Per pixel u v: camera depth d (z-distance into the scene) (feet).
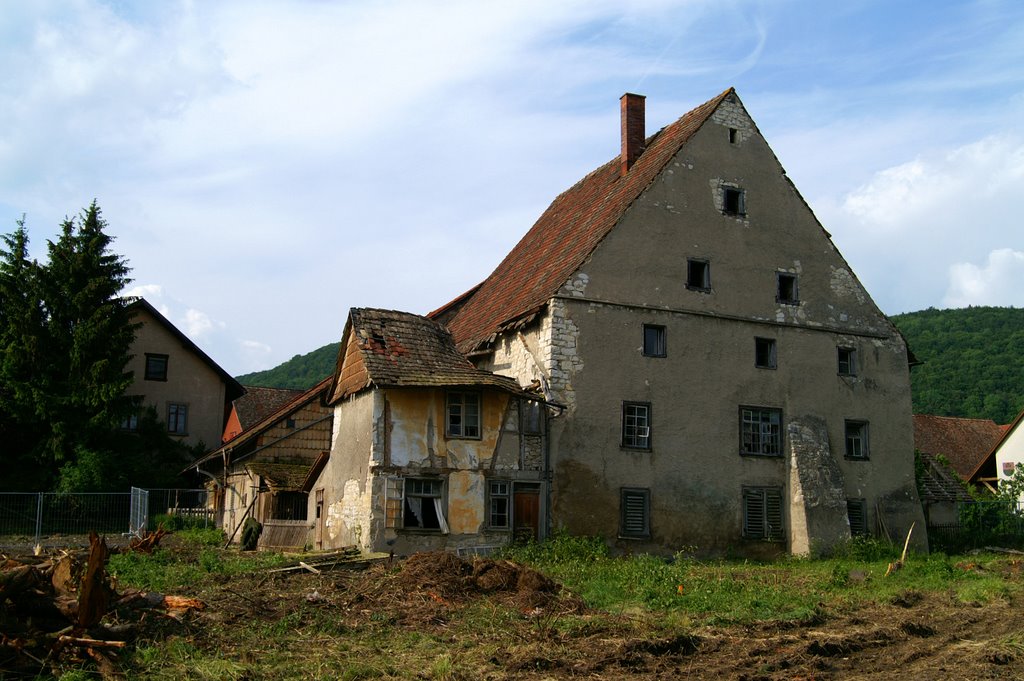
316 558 63.82
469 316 110.63
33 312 110.42
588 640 44.37
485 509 75.31
